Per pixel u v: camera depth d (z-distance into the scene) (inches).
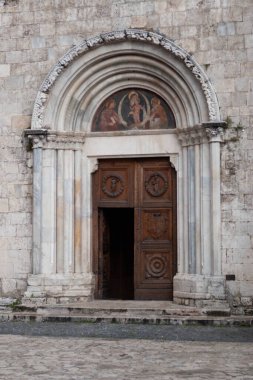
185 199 729.6
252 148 693.3
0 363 452.4
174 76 727.1
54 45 757.9
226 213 695.1
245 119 696.4
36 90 761.0
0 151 767.1
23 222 754.8
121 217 892.0
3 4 776.9
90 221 768.3
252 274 683.4
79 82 754.2
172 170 757.3
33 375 410.6
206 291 687.7
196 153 717.9
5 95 769.6
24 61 766.5
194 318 641.0
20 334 597.0
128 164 770.8
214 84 706.2
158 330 607.8
